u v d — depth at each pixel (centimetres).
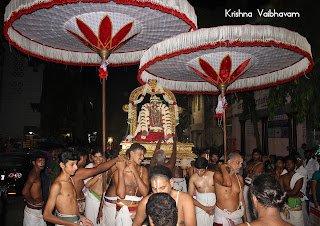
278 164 640
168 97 741
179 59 612
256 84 748
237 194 476
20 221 764
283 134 1614
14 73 1909
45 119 2394
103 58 590
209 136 2936
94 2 477
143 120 703
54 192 381
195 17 526
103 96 585
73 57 735
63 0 439
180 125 2045
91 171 450
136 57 751
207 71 616
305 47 529
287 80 685
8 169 995
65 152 391
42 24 565
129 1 443
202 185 557
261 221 227
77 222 400
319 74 849
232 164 480
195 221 322
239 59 584
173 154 564
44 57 695
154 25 588
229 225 464
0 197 357
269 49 550
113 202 490
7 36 570
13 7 475
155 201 204
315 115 905
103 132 579
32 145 1900
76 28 562
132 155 439
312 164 895
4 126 1881
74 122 3144
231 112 2323
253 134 1983
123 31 565
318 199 647
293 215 563
